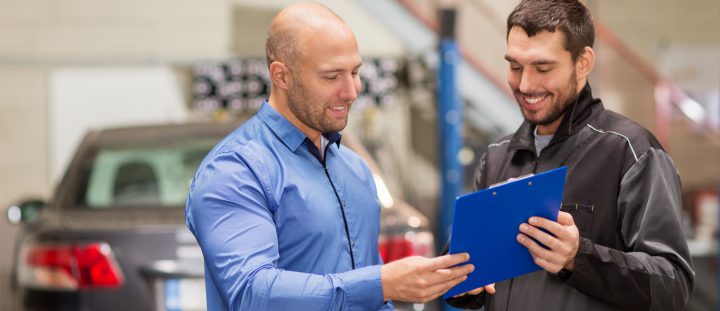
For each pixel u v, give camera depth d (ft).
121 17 29.09
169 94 28.53
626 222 6.17
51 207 12.26
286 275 5.53
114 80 28.40
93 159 12.63
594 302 6.23
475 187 7.29
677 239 6.06
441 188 21.86
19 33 28.60
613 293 5.90
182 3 29.32
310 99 5.92
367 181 6.72
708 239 19.07
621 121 6.44
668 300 5.97
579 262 5.82
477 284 5.83
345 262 6.21
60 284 10.43
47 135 28.32
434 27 26.12
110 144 12.84
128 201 11.94
